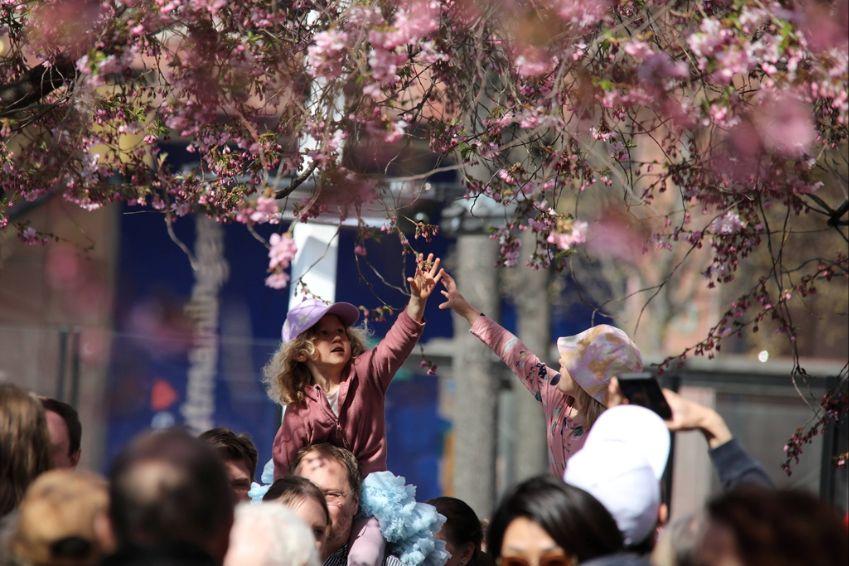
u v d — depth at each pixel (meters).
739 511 6.67
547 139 14.30
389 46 10.71
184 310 37.81
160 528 6.66
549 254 13.75
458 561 13.94
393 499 12.63
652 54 10.65
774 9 10.02
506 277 38.31
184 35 12.50
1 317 37.56
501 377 32.59
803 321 40.59
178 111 12.60
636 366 12.02
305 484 11.02
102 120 13.65
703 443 29.56
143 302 37.84
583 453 9.00
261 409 29.12
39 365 28.81
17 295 37.47
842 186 13.76
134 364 29.12
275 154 12.99
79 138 13.31
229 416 29.12
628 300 42.06
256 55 12.58
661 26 11.84
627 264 39.53
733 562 6.56
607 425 9.09
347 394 13.25
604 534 8.12
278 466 13.34
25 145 15.12
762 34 10.52
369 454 13.34
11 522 7.62
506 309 40.59
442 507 14.06
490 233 13.86
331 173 12.04
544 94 12.57
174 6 11.55
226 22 12.41
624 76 11.27
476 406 30.97
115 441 28.89
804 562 6.45
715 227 13.06
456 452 31.31
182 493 6.71
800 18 10.05
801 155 11.73
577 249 14.15
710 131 12.52
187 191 14.14
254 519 8.20
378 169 13.50
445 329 38.69
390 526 12.58
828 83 9.91
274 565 8.02
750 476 8.89
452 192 17.92
